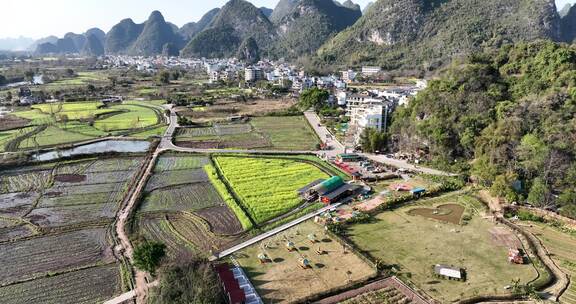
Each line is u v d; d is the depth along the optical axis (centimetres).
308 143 12556
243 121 15975
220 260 5678
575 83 9356
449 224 6794
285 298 4838
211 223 6900
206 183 8931
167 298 4497
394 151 11269
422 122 10669
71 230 6688
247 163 10419
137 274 5375
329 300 4800
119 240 6344
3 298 4919
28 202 7906
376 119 12394
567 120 8462
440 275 5244
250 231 6569
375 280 5184
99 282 5234
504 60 11906
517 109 9169
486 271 5388
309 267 5494
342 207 7594
